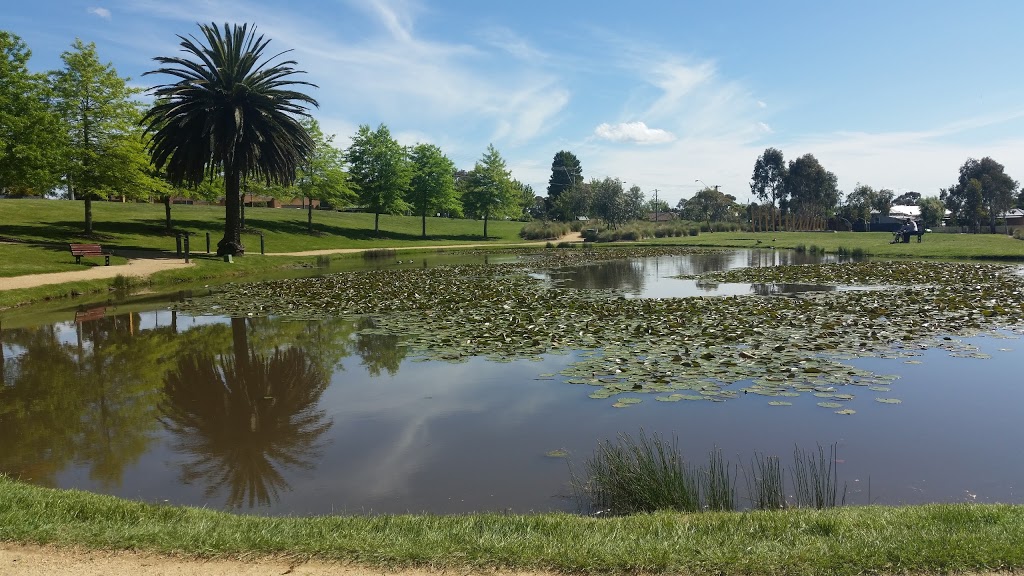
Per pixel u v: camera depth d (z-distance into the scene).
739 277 24.11
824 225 83.62
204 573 3.92
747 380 8.99
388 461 6.50
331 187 50.56
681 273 26.48
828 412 7.68
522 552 4.06
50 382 9.72
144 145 33.75
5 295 17.64
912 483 5.73
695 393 8.46
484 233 65.56
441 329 13.41
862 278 22.42
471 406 8.23
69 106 30.55
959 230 77.06
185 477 6.21
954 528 4.22
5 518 4.63
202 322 14.73
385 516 4.89
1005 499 5.41
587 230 65.88
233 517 4.91
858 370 9.40
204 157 30.55
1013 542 3.94
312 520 4.81
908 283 20.75
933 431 7.04
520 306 16.31
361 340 12.45
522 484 5.89
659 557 3.96
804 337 11.73
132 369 10.45
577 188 81.75
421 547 4.16
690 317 14.03
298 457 6.68
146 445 7.11
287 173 34.12
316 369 10.28
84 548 4.24
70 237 32.84
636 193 78.44
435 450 6.76
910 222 43.56
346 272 27.92
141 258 28.67
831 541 4.11
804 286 20.83
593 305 16.14
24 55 28.34
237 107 29.92
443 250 46.88
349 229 55.88
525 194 109.00
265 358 11.08
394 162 55.75
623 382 9.02
